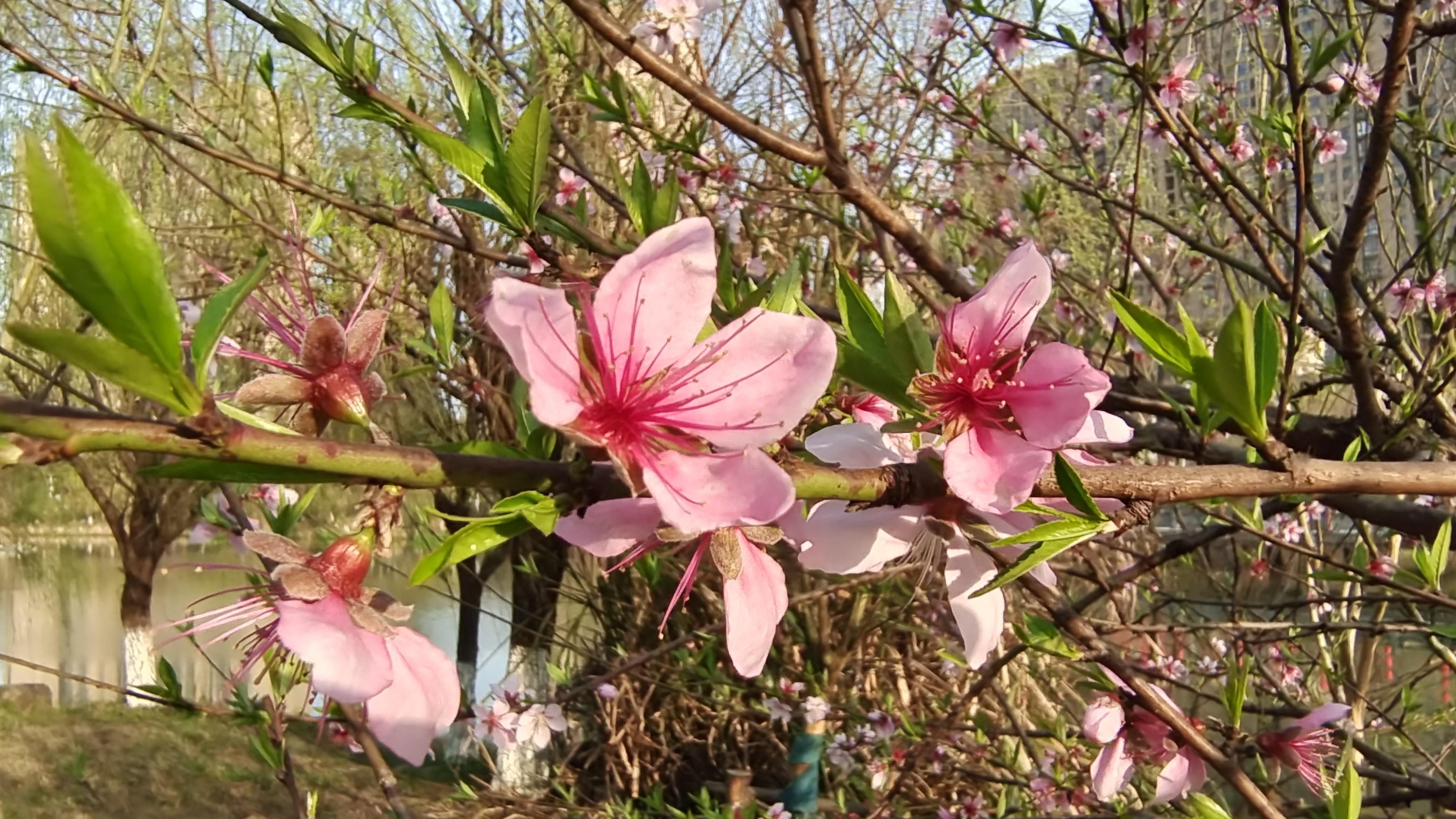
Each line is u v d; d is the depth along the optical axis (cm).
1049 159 595
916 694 716
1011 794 479
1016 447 121
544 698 479
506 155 164
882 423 150
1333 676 440
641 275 113
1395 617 601
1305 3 387
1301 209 237
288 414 125
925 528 140
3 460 78
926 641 750
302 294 168
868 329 127
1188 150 303
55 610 1717
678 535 115
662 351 113
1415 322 427
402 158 735
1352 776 175
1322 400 613
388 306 134
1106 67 387
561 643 716
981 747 479
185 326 124
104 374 80
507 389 580
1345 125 459
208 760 973
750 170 561
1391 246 511
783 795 552
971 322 128
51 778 916
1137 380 348
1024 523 134
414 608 118
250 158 364
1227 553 592
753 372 114
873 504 126
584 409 107
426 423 810
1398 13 218
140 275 78
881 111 593
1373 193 248
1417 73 419
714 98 237
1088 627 197
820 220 567
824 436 131
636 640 753
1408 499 409
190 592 1460
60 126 75
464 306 476
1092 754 398
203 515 229
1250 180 501
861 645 710
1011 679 628
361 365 126
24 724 1084
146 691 239
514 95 590
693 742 753
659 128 412
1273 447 130
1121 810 326
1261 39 370
